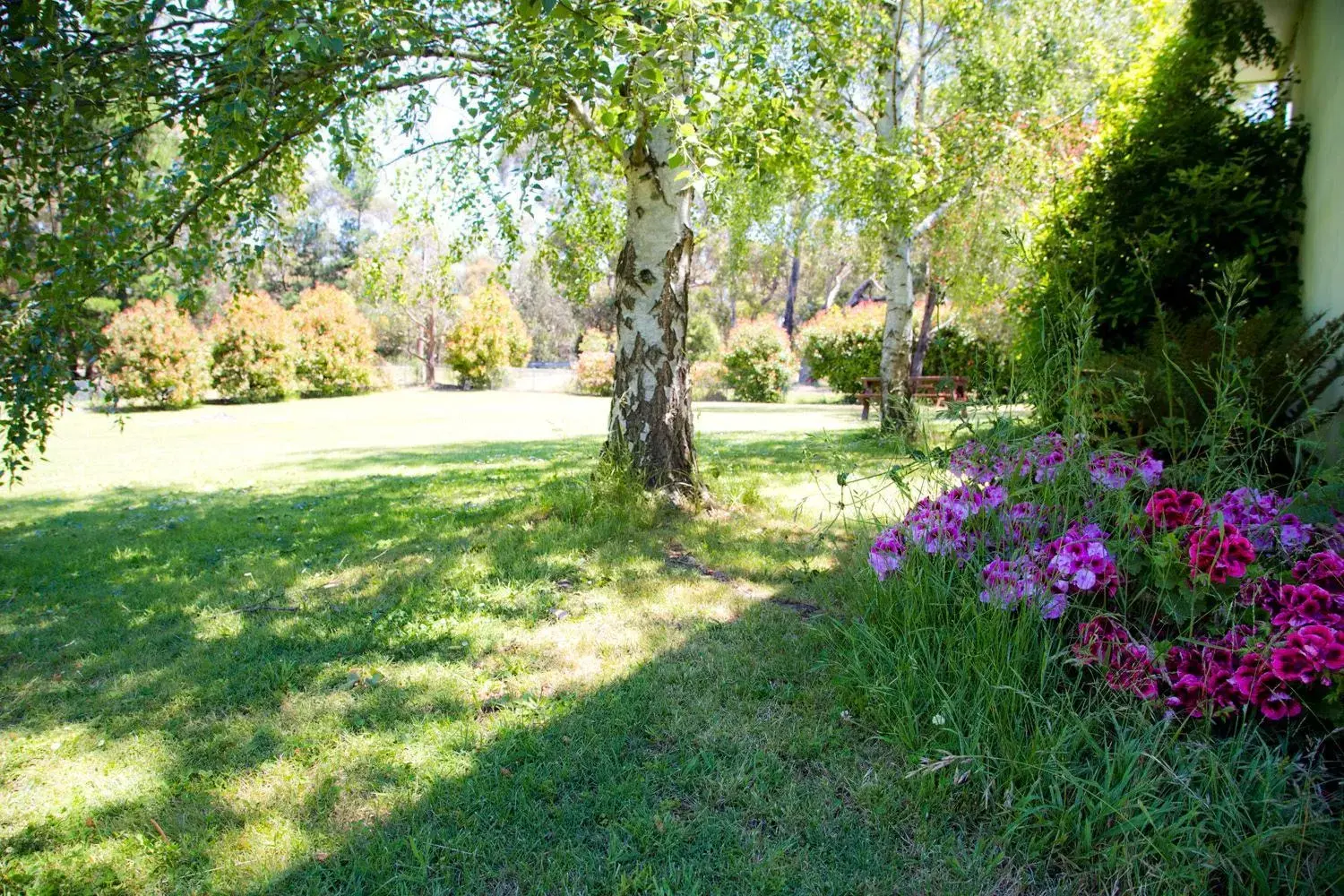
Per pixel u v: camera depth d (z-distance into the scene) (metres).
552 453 9.42
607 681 2.80
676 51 3.40
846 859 1.88
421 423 15.77
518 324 30.45
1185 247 4.62
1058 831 1.86
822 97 7.95
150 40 3.64
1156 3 6.77
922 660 2.49
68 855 1.94
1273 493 2.61
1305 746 2.02
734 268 10.62
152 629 3.45
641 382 5.19
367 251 8.05
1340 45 3.97
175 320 19.72
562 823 2.03
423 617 3.42
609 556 4.22
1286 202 4.44
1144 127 5.06
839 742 2.36
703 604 3.54
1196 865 1.69
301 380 23.78
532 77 3.84
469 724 2.52
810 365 22.62
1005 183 9.38
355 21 3.79
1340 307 3.83
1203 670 2.10
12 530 5.79
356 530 5.20
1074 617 2.45
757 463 7.57
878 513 4.94
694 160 3.73
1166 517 2.40
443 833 1.99
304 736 2.47
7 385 3.64
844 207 8.41
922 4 9.20
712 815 2.05
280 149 4.82
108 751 2.43
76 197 3.83
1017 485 2.71
